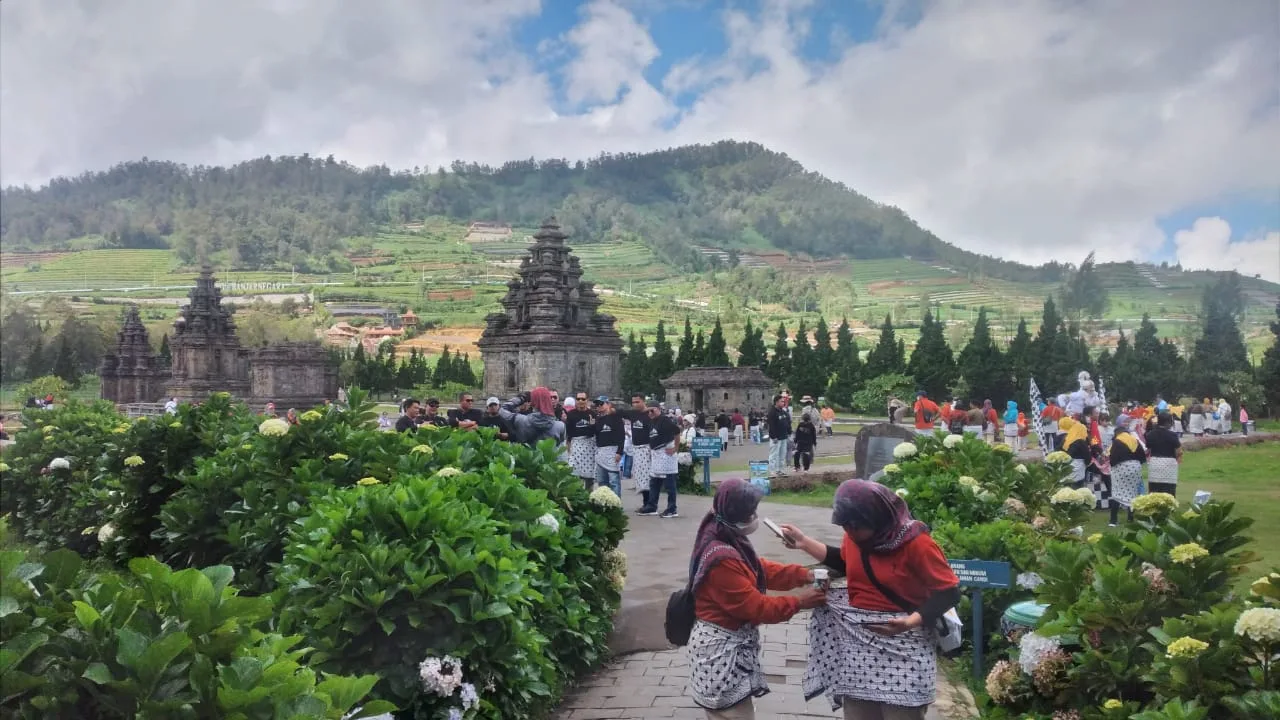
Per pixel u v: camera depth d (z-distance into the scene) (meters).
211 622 3.59
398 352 150.00
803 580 5.43
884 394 72.56
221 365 70.25
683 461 21.27
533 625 6.91
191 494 9.84
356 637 5.81
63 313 105.25
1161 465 14.61
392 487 7.13
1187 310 107.56
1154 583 5.37
